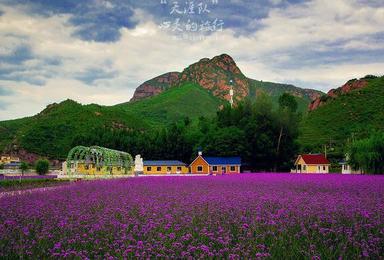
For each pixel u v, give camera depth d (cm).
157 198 2139
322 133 13425
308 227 1315
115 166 6525
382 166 5638
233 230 1327
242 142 8519
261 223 1370
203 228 1271
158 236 1162
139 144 9225
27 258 1002
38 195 2370
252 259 974
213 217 1497
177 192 2541
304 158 8606
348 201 1927
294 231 1288
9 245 1105
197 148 8725
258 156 8656
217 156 8562
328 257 994
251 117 9275
